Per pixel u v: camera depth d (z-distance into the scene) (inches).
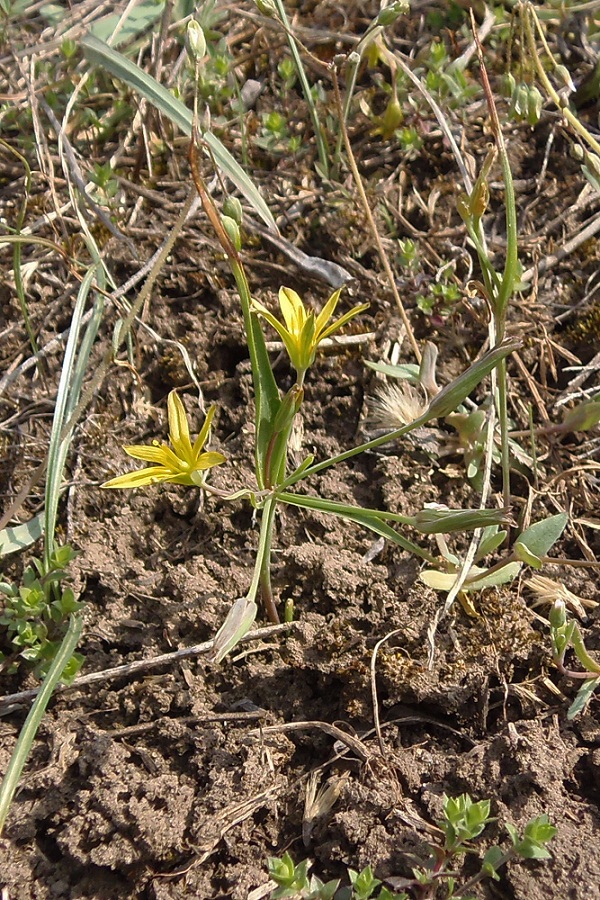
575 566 16.2
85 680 15.4
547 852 13.4
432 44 19.6
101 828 14.5
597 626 15.6
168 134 19.9
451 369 17.7
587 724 14.9
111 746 15.0
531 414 16.6
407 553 16.3
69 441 16.3
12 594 15.4
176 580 16.1
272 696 15.4
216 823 14.5
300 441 17.3
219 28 21.2
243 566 16.3
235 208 14.0
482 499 15.9
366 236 18.7
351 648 15.5
